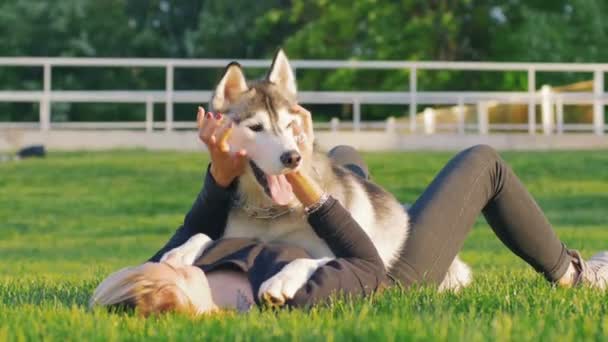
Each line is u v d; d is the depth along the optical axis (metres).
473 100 27.53
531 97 26.45
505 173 5.77
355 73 38.78
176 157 24.56
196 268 4.80
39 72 46.00
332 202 5.11
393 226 5.57
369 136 25.67
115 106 45.00
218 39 47.25
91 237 16.67
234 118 5.47
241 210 5.41
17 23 45.75
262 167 5.28
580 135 26.09
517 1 40.78
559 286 5.83
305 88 40.53
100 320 4.54
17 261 12.93
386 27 38.75
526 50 39.16
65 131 26.09
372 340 4.14
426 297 5.16
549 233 5.84
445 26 38.16
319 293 4.85
